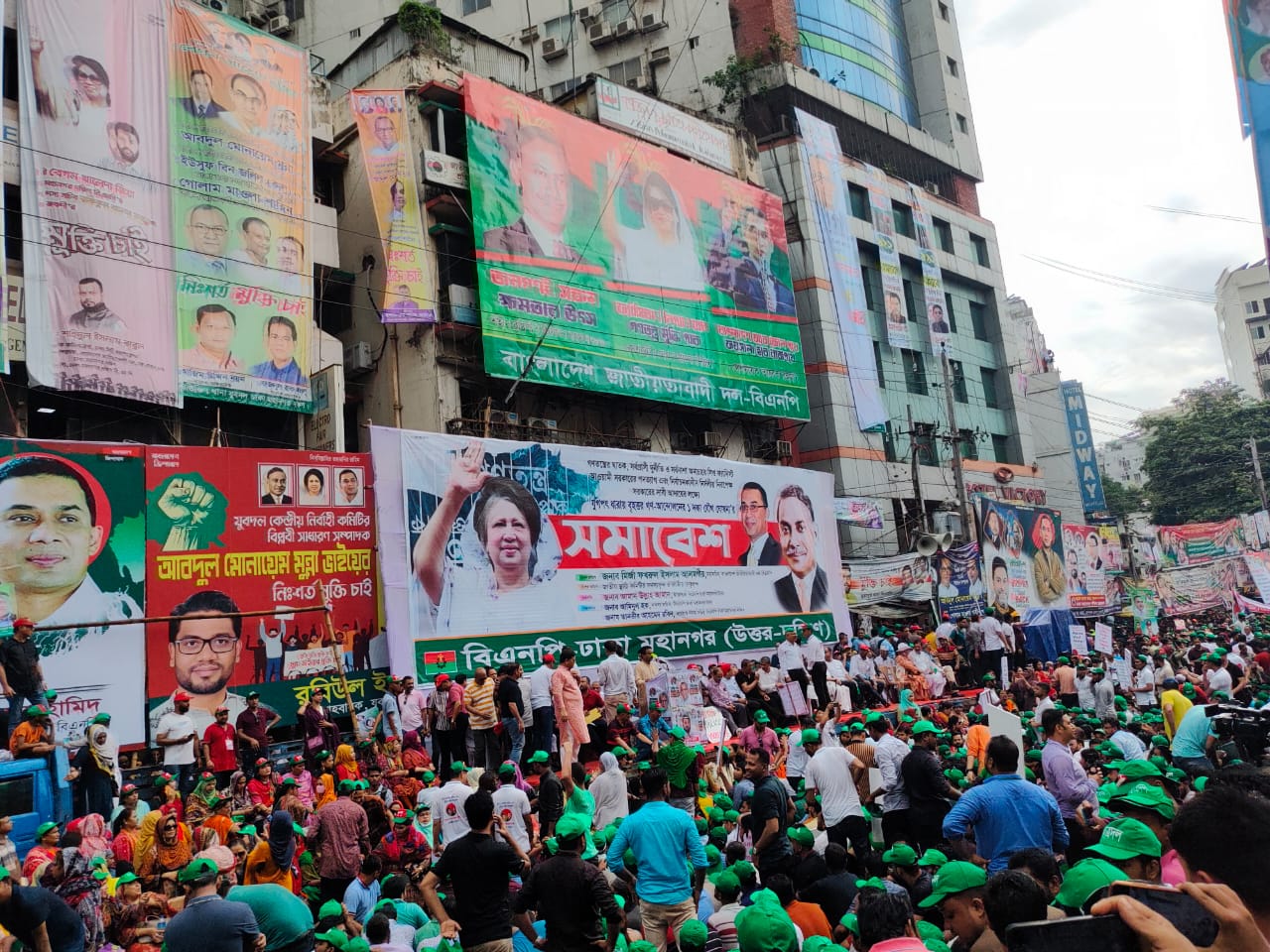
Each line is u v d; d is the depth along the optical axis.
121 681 14.39
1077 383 53.75
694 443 29.98
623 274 26.19
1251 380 98.50
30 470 14.13
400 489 17.84
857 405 34.91
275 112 20.72
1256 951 2.03
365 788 10.12
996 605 25.66
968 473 41.09
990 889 3.91
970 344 44.28
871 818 10.37
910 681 21.86
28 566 13.91
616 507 21.61
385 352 24.30
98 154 17.58
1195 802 2.42
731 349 28.78
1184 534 41.44
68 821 10.69
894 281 38.81
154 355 17.83
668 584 22.20
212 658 15.32
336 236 24.38
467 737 15.23
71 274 16.92
